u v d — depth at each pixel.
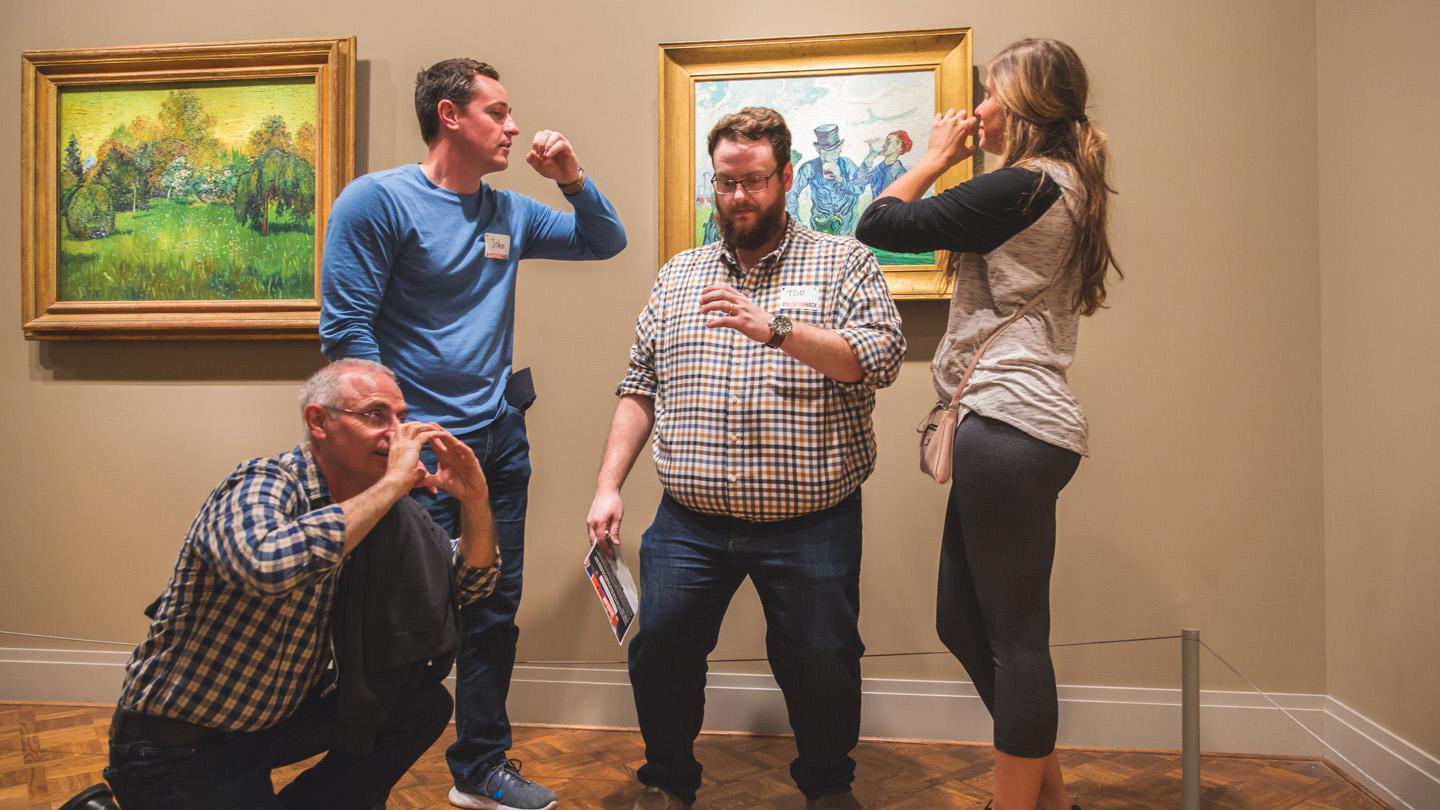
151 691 1.91
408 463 2.00
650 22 3.74
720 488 2.59
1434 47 2.67
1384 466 2.97
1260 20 3.44
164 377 3.92
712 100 3.66
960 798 2.99
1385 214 2.95
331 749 2.23
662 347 2.76
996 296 2.31
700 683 2.79
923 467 2.42
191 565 1.91
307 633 2.00
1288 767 3.26
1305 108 3.42
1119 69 3.50
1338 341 3.27
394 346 2.91
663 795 2.71
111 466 3.93
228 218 3.87
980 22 3.56
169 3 3.93
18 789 2.99
